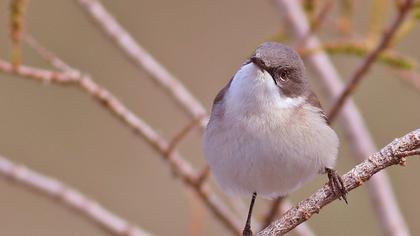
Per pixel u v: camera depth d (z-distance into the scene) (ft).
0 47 43.06
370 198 32.09
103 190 46.78
